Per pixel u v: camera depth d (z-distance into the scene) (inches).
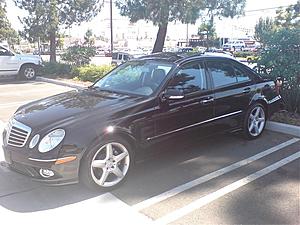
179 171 197.2
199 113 208.7
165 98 192.7
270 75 306.0
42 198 169.0
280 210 155.7
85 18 831.7
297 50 303.6
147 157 190.7
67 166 161.5
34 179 165.9
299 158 214.8
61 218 151.9
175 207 159.5
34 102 210.4
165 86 195.3
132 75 217.0
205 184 181.5
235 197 167.6
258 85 247.0
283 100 293.6
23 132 171.2
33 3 792.3
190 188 177.3
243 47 2696.9
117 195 171.0
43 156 160.4
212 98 215.0
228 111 226.1
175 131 198.4
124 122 175.8
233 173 194.4
